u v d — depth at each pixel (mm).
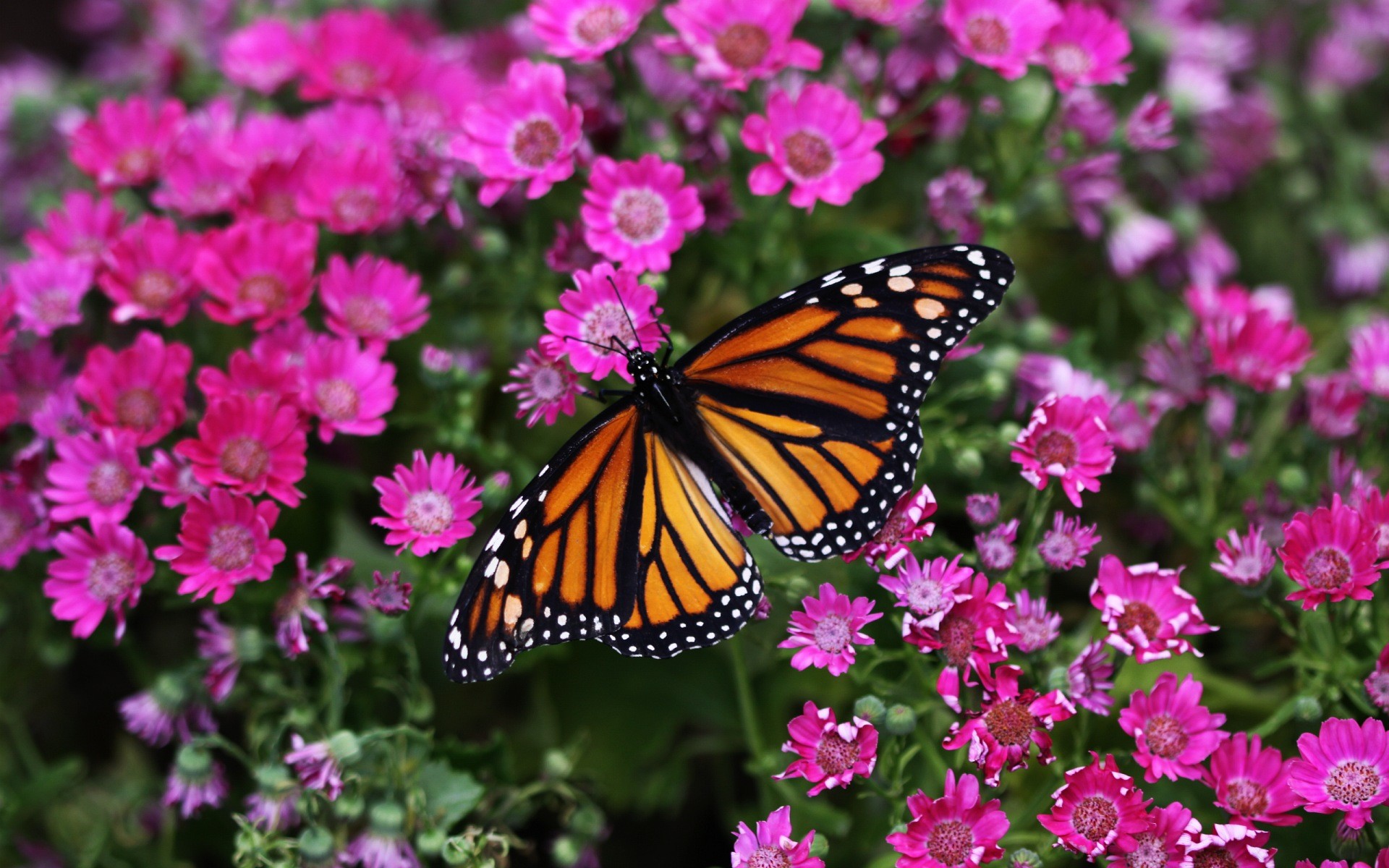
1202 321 599
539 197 572
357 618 569
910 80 605
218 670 569
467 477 567
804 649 540
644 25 608
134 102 606
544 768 591
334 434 573
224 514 554
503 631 533
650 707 607
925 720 564
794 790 580
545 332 591
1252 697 578
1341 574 538
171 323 576
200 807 597
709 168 595
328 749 553
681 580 539
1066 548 548
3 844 596
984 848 528
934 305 536
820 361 540
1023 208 618
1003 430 572
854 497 536
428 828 556
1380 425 577
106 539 559
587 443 542
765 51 574
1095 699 540
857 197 617
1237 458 582
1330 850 549
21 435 583
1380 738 531
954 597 537
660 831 625
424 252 605
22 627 608
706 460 541
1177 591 540
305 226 581
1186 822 527
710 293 629
